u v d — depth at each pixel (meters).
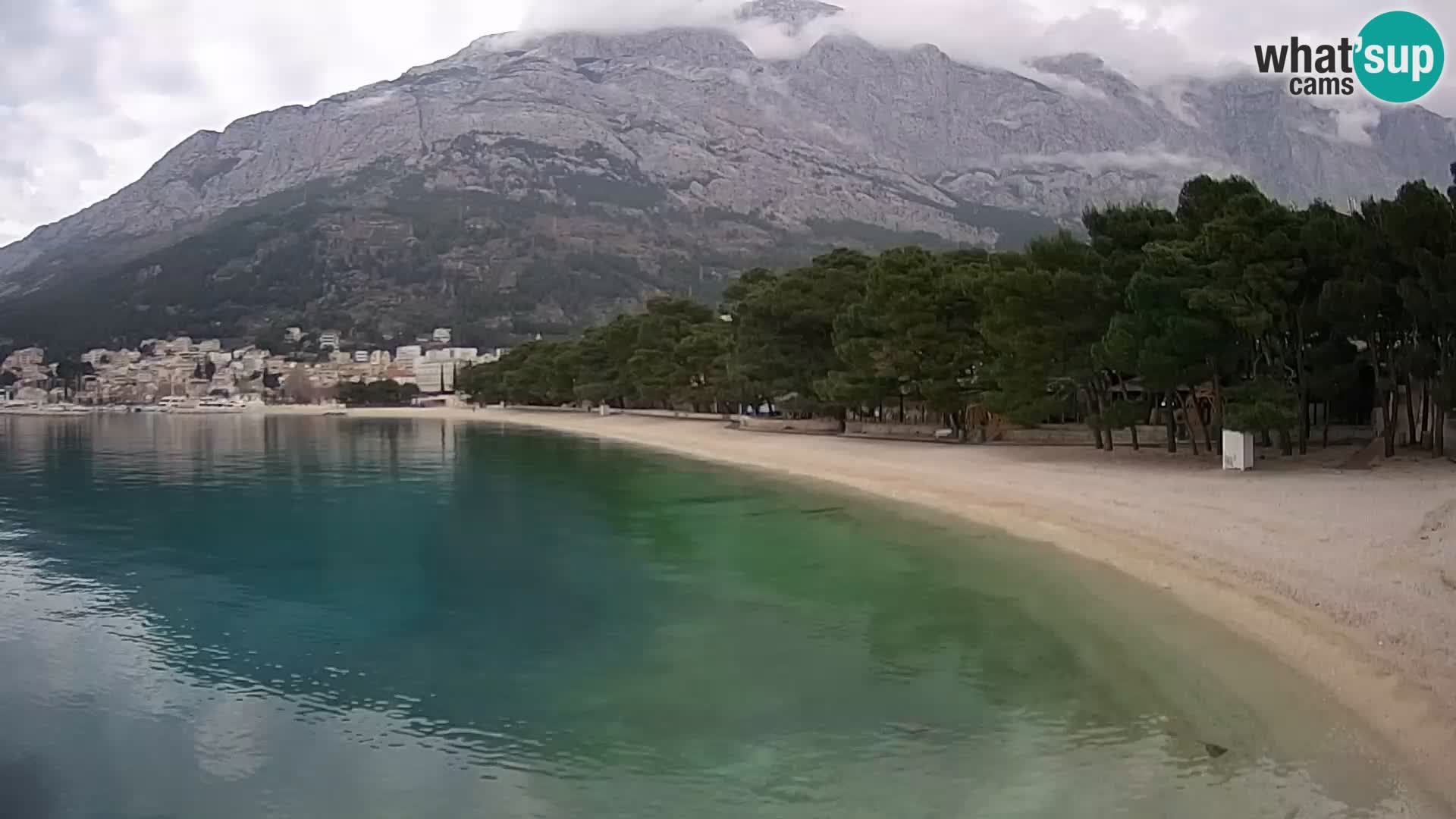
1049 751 13.70
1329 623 17.78
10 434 121.00
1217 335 40.75
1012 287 47.91
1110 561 25.23
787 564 27.95
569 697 17.05
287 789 13.71
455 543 34.00
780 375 80.62
